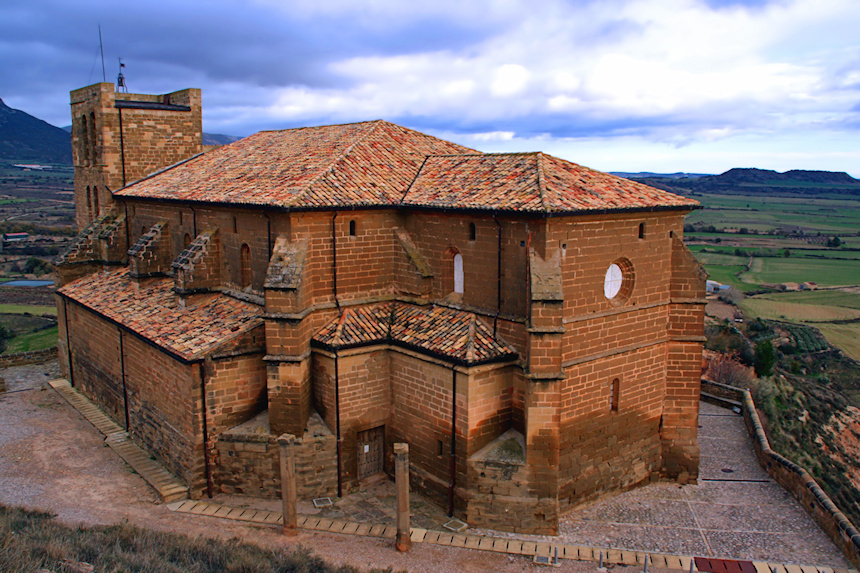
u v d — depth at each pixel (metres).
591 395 24.69
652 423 27.39
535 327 22.02
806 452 44.66
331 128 35.28
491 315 24.61
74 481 26.66
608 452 25.86
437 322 25.84
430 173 29.30
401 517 21.86
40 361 44.44
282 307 24.55
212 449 25.47
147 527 22.98
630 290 25.52
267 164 31.86
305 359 25.34
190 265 29.45
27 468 27.83
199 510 24.55
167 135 39.62
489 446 24.03
